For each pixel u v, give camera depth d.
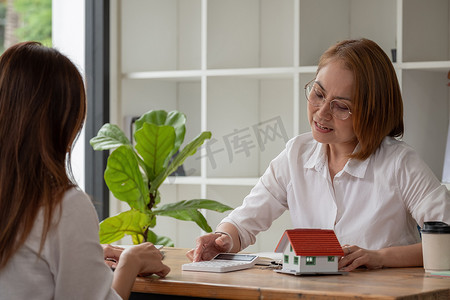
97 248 1.40
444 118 3.49
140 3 3.76
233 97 3.67
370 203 2.11
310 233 1.82
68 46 3.64
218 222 3.60
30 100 1.38
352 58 2.03
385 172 2.09
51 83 1.40
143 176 3.22
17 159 1.36
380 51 2.07
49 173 1.39
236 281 1.65
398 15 3.21
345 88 2.03
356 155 2.11
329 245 1.79
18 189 1.35
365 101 2.03
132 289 1.71
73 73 1.44
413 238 2.17
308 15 3.40
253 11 3.74
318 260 1.77
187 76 3.56
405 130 3.24
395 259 1.93
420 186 2.04
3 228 1.35
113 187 2.86
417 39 3.32
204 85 3.53
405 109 3.23
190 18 3.95
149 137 2.92
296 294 1.51
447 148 3.19
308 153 2.26
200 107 3.92
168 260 2.06
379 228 2.09
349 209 2.14
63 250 1.35
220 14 3.60
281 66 3.73
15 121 1.38
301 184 2.25
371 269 1.90
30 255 1.36
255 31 3.76
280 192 2.33
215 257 2.01
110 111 3.63
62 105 1.41
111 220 2.84
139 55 3.77
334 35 3.57
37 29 8.20
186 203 2.96
